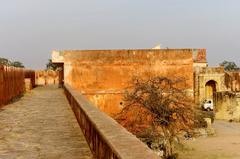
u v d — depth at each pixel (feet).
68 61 91.86
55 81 195.00
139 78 86.99
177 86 90.17
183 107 79.20
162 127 74.74
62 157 25.12
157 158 13.39
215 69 171.83
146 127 76.28
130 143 16.29
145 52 91.50
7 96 70.85
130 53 91.61
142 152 14.37
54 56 91.81
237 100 144.97
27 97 87.45
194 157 81.05
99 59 91.71
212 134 108.88
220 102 151.94
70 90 66.85
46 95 93.76
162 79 79.87
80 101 41.47
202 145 94.12
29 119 46.32
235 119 144.87
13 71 81.46
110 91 91.71
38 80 192.75
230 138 105.19
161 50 91.56
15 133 35.65
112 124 22.39
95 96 91.76
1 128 38.93
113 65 91.71
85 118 30.99
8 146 29.50
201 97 169.89
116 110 91.71
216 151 87.56
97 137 21.72
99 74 91.97
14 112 55.11
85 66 91.86
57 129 37.65
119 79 91.76
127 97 79.36
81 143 29.76
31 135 34.42
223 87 172.76
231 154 84.38
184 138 97.45
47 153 26.63
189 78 91.15
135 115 78.28
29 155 26.23
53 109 58.90
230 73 179.52
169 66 91.50
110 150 16.38
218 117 152.46
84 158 24.47
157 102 75.00
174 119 75.92
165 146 73.97
